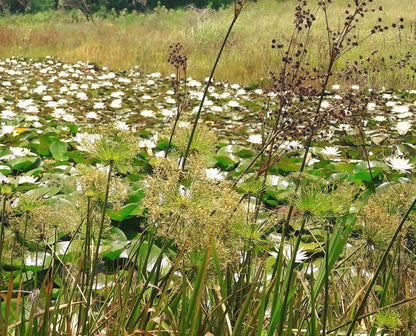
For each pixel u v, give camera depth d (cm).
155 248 280
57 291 252
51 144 501
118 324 178
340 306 226
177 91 232
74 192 367
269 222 182
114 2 2659
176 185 167
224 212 171
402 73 942
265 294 174
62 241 309
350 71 254
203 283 157
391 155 491
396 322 169
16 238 209
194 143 202
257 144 504
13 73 1134
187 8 2438
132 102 815
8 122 654
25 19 2647
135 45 1477
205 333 173
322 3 205
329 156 503
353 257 235
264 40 1273
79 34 1781
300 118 208
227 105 791
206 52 1277
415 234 214
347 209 172
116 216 335
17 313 177
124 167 180
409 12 1491
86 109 778
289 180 393
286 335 175
